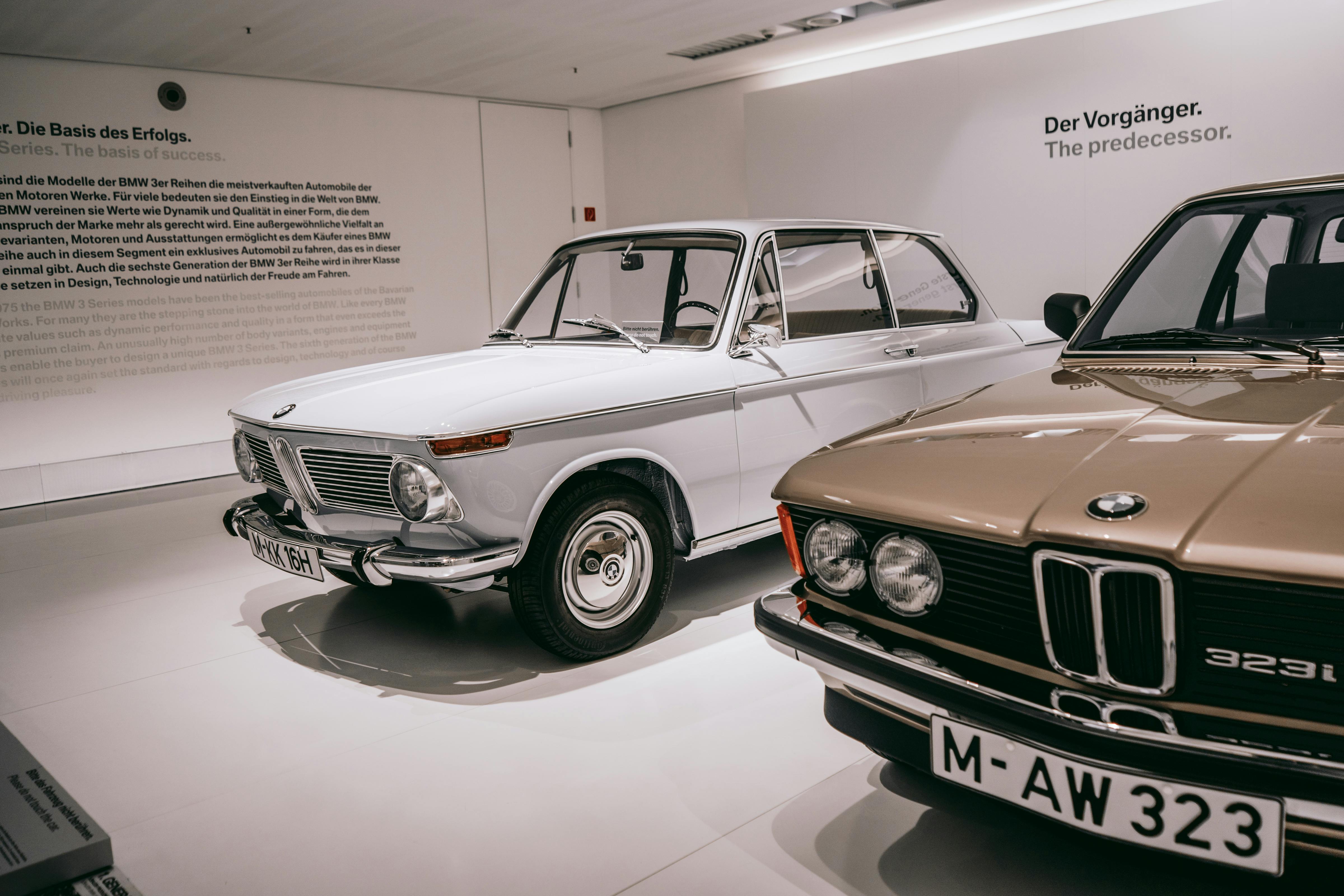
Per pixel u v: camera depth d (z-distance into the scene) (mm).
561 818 2213
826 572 1923
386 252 8508
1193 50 5785
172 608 4035
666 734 2609
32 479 6590
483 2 5871
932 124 7117
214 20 5941
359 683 3090
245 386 7672
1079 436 1767
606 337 3729
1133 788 1388
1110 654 1462
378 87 8273
